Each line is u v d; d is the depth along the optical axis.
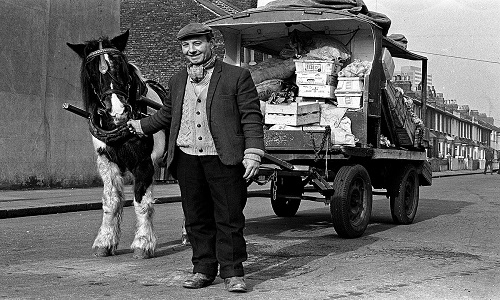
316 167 9.48
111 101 6.44
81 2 20.25
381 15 10.71
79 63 20.03
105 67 6.50
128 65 6.85
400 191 10.88
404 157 10.70
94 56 6.57
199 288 5.56
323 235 9.54
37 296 5.21
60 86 19.34
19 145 17.83
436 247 8.39
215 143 5.28
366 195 9.35
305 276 6.26
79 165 20.03
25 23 18.05
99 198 15.37
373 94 9.57
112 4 21.70
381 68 10.05
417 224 11.26
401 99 11.04
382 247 8.32
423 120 12.66
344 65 10.37
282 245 8.40
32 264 6.72
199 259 5.63
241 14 9.86
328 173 9.58
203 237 5.61
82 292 5.38
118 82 6.52
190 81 5.48
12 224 10.85
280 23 9.89
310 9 9.45
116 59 6.58
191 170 5.45
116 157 6.98
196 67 5.38
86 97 6.75
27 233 9.50
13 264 6.72
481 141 82.25
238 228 5.40
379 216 12.79
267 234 9.61
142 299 5.14
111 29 21.70
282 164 7.64
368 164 10.41
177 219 11.75
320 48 10.23
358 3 10.29
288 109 9.17
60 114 19.33
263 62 10.41
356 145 9.10
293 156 9.05
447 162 56.03
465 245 8.62
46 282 5.79
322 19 9.38
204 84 5.40
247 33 10.79
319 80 9.62
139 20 31.09
